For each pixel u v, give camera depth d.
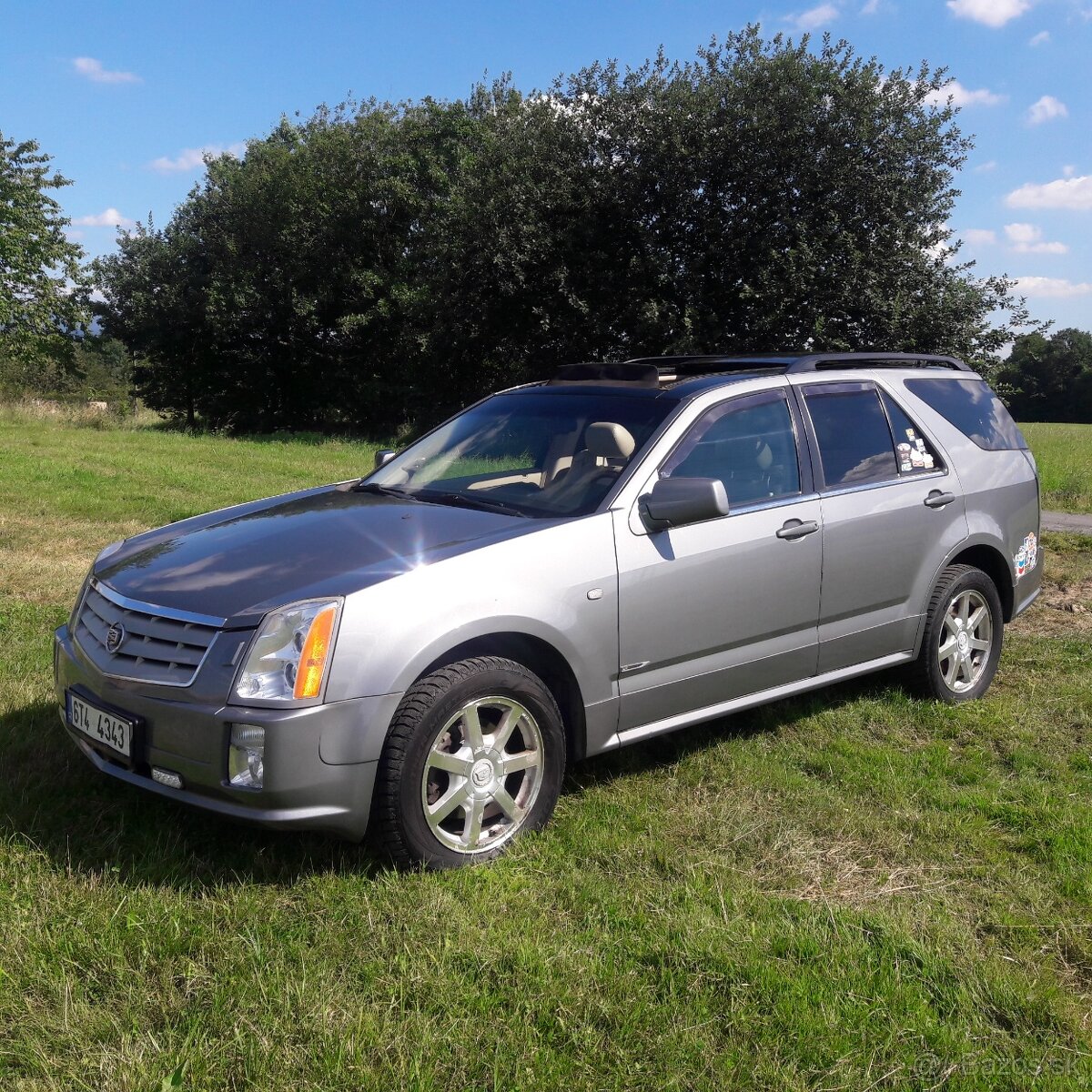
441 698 3.20
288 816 3.00
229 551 3.65
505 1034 2.47
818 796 3.99
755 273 21.61
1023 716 5.02
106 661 3.32
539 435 4.43
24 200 36.31
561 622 3.54
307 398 36.00
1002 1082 2.39
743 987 2.68
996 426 5.66
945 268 21.72
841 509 4.53
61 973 2.63
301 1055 2.36
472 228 24.67
